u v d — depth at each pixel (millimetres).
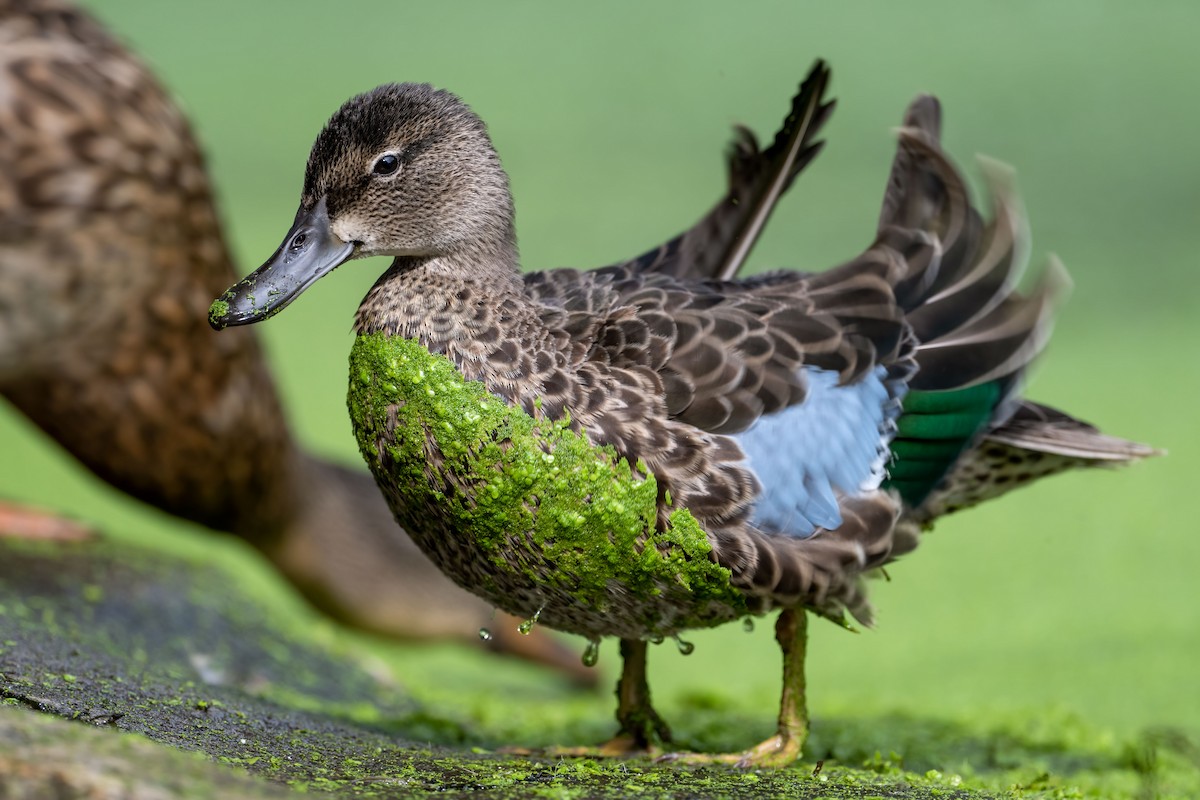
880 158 21562
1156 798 7633
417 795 5676
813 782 6613
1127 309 17891
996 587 13164
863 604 7332
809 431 7070
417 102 7367
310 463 12070
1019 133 21547
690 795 6039
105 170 10000
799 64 23844
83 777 4684
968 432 7805
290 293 7297
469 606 12578
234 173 22141
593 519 6785
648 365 6922
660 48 24953
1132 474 14844
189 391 10734
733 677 12594
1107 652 11703
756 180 8242
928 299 7746
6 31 10109
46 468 16188
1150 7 25172
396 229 7293
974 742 8938
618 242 19016
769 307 7293
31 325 10070
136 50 10914
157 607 10250
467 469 6867
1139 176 20578
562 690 13141
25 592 9688
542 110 23422
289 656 10492
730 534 6867
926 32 24547
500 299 7137
